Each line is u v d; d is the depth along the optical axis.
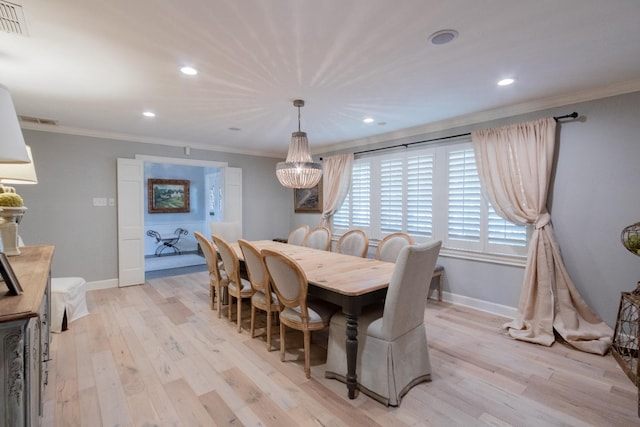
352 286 2.14
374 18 1.75
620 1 1.60
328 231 4.27
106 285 4.64
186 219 8.31
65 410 1.91
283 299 2.43
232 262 3.06
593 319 2.85
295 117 3.75
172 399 2.03
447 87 2.79
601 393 2.10
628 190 2.70
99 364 2.46
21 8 1.63
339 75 2.52
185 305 3.90
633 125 2.66
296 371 2.38
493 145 3.42
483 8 1.66
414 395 2.08
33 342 1.24
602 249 2.84
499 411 1.92
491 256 3.58
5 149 1.11
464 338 2.94
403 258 1.91
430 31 1.88
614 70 2.43
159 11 1.68
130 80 2.61
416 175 4.30
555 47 2.08
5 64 2.30
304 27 1.84
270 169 6.54
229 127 4.26
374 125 4.16
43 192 4.16
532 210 3.13
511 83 2.70
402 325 2.05
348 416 1.88
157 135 4.78
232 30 1.87
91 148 4.49
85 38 1.95
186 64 2.31
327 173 5.59
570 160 3.01
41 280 1.32
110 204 4.65
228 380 2.25
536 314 3.00
